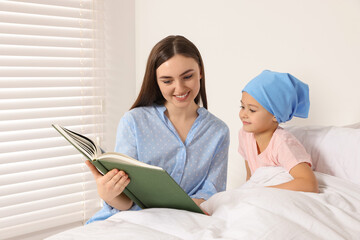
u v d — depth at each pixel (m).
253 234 0.73
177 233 0.80
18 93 1.96
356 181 1.02
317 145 1.15
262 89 1.09
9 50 1.91
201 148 1.26
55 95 2.08
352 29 1.26
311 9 1.39
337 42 1.32
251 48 1.66
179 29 2.04
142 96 1.25
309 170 1.01
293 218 0.79
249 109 1.14
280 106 1.09
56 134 2.10
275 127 1.17
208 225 0.82
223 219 0.84
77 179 2.20
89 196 2.26
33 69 1.99
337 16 1.31
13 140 1.96
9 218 2.05
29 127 2.01
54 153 2.09
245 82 1.70
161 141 1.23
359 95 1.27
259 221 0.76
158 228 0.84
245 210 0.82
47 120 2.08
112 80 2.33
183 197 0.89
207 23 1.87
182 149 1.23
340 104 1.34
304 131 1.23
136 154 1.22
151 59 1.15
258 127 1.13
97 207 2.30
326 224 0.80
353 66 1.27
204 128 1.27
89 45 2.18
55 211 2.18
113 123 2.37
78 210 2.25
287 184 0.99
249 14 1.64
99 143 2.30
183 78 1.11
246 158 1.32
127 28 2.34
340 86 1.33
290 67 1.50
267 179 1.09
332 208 0.85
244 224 0.77
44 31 2.01
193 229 0.81
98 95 2.25
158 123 1.24
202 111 1.29
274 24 1.54
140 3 2.29
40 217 2.13
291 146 1.07
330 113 1.38
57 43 2.06
